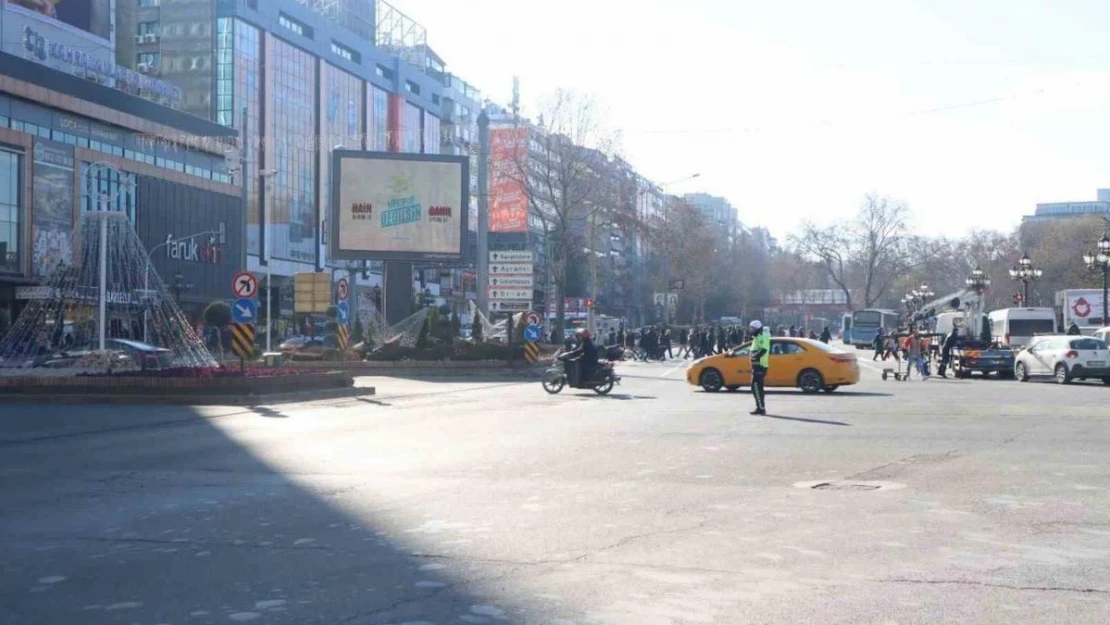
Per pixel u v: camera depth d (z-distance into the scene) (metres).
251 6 86.06
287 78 90.62
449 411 23.98
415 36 120.12
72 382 27.08
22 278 54.81
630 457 14.60
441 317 47.12
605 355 32.81
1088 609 6.73
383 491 11.81
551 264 79.25
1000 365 39.81
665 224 100.56
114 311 33.84
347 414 23.38
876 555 8.30
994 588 7.26
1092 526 9.43
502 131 70.00
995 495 11.10
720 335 62.28
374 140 104.75
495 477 12.81
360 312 49.44
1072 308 56.94
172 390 26.78
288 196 90.19
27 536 9.47
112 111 62.16
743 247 138.25
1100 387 33.34
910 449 15.22
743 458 14.38
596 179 68.69
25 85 55.00
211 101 83.75
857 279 138.38
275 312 87.19
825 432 17.84
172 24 84.75
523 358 44.94
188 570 8.00
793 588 7.29
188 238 69.75
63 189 58.41
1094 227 83.00
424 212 48.66
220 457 15.42
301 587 7.43
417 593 7.22
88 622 6.61
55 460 15.30
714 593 7.16
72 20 63.72
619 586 7.36
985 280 56.72
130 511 10.76
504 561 8.16
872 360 67.12
